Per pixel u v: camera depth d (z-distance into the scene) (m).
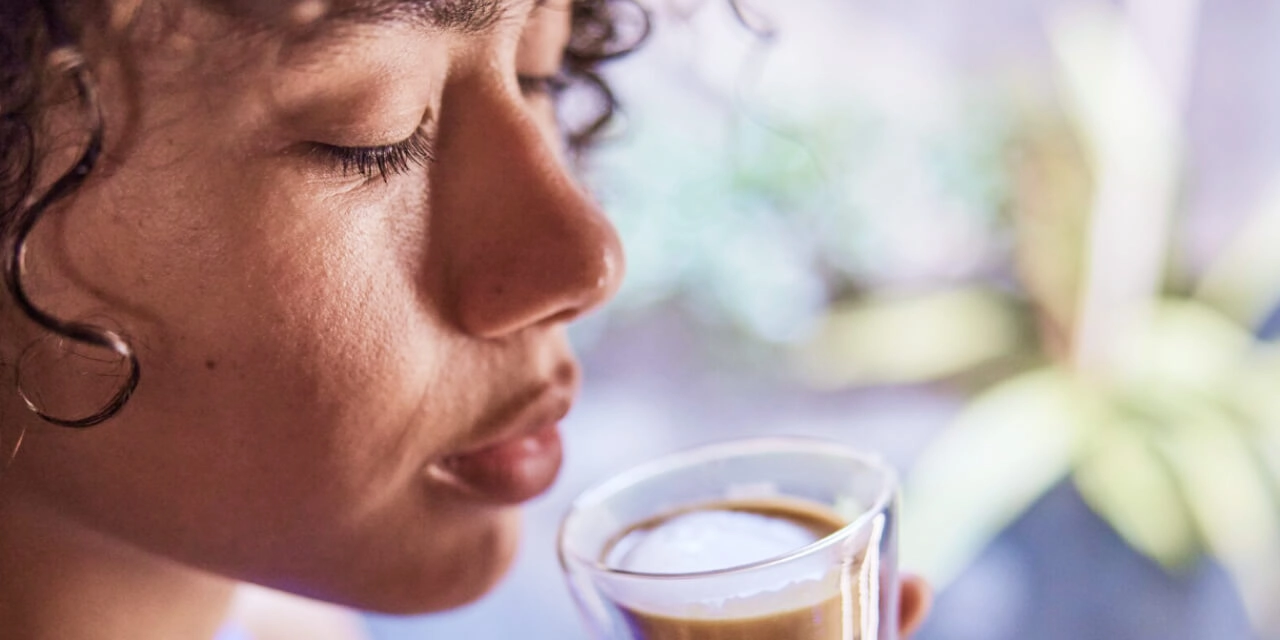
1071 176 1.31
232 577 0.39
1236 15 1.30
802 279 1.31
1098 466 1.18
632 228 1.22
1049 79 1.35
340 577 0.39
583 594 0.39
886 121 1.34
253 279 0.36
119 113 0.34
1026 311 1.32
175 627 0.41
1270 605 1.08
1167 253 1.31
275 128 0.35
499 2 0.36
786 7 1.27
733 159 1.17
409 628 0.97
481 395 0.39
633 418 1.24
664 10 0.60
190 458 0.37
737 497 0.42
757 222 1.25
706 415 1.27
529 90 0.40
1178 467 1.15
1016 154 1.34
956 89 1.36
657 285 1.26
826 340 1.29
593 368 1.28
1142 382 1.24
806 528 0.40
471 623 0.98
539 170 0.37
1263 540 1.11
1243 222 1.34
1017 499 1.16
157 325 0.36
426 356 0.38
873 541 0.38
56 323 0.35
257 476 0.37
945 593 1.10
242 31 0.34
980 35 1.36
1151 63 1.32
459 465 0.40
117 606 0.40
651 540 0.40
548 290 0.37
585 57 0.48
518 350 0.39
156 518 0.38
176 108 0.34
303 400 0.37
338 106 0.35
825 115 1.29
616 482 0.42
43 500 0.38
